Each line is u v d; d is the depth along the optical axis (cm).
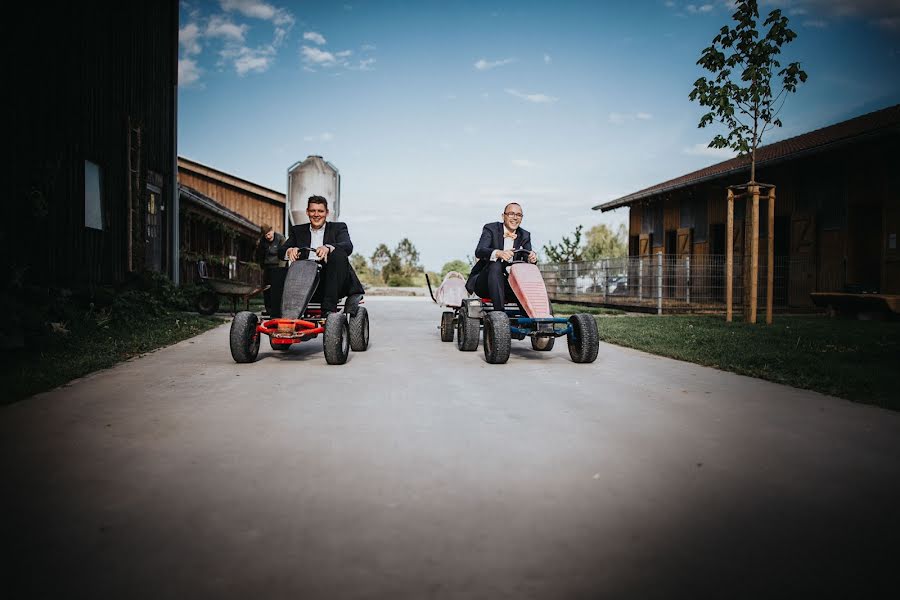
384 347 598
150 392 346
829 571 142
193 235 1544
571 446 243
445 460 223
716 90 821
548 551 150
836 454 235
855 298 955
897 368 438
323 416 291
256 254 870
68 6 770
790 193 1306
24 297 595
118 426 266
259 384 377
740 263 1409
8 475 200
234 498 183
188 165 2386
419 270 3647
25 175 678
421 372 435
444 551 149
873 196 1113
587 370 453
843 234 1180
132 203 979
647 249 1939
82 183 808
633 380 407
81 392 344
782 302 1324
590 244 3338
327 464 217
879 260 1139
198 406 310
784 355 496
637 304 1269
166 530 159
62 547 149
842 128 1397
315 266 505
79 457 221
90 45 831
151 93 1075
